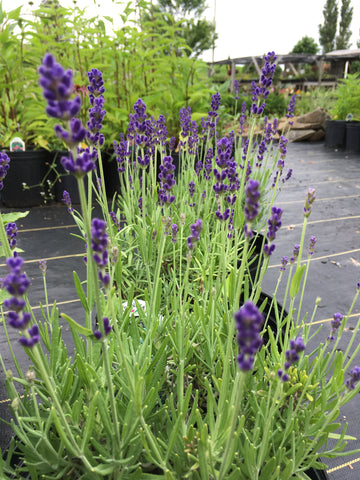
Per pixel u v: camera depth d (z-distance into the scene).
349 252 4.17
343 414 2.17
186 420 1.36
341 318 1.24
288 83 29.19
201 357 1.57
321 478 1.28
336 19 51.78
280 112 15.16
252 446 1.01
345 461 1.90
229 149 1.15
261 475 1.06
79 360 1.16
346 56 23.33
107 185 5.79
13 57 5.02
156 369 1.24
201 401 1.50
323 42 53.16
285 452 1.17
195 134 2.97
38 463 1.08
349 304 3.24
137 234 2.44
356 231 4.73
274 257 4.08
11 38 4.84
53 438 1.20
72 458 1.16
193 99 5.22
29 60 5.36
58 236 4.37
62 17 5.39
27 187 5.11
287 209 5.55
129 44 5.27
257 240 2.84
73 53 5.33
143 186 1.84
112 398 0.95
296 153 9.99
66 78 0.60
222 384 1.07
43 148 5.46
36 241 4.25
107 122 5.54
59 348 1.33
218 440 1.08
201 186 3.02
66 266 3.73
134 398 0.95
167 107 5.42
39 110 5.15
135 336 1.43
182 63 5.18
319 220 5.11
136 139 1.66
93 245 0.75
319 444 1.16
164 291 2.05
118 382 1.34
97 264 0.78
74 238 4.32
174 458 1.17
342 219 5.12
